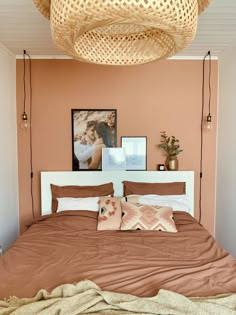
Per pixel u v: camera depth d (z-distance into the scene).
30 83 3.41
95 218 2.77
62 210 2.94
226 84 3.20
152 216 2.57
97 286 1.47
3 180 3.02
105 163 3.45
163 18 1.04
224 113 3.26
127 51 1.70
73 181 3.38
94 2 0.99
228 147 3.15
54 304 1.26
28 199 3.50
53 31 1.18
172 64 3.44
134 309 1.25
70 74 3.41
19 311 1.23
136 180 3.39
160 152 3.49
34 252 2.07
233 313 1.23
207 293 1.47
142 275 1.67
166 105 3.47
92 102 3.44
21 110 3.43
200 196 3.56
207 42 2.93
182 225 2.63
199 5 1.32
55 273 1.72
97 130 3.45
